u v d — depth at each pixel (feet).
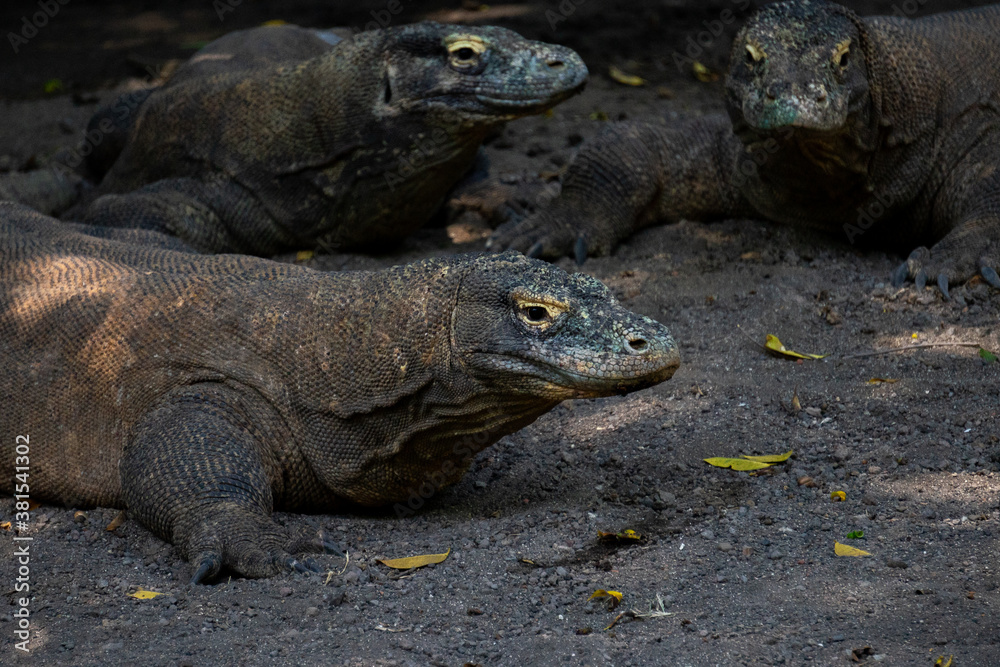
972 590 19.11
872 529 21.77
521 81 36.22
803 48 33.71
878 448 25.50
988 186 35.86
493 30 37.06
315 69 38.19
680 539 21.90
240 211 39.63
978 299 32.89
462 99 36.50
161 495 22.22
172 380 24.06
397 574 20.89
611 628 18.74
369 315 23.02
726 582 20.04
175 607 19.70
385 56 37.01
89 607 19.97
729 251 38.83
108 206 39.01
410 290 22.68
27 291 25.72
